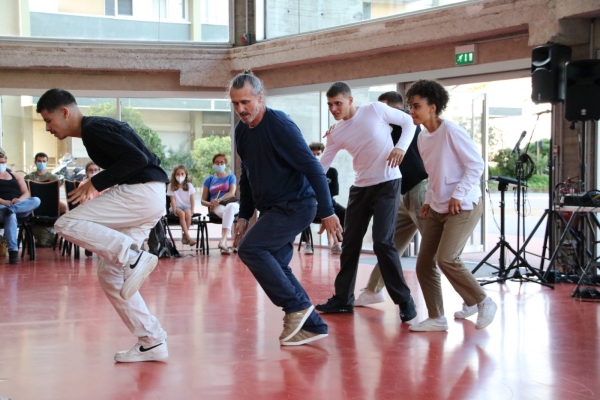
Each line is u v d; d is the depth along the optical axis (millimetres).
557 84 6727
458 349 3918
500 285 6301
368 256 8773
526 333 4332
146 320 3658
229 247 8922
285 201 3875
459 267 4301
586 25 6891
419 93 4199
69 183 9148
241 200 4211
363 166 4684
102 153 3455
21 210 8250
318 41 9203
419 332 4352
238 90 3666
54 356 3785
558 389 3182
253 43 10344
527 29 7363
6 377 3389
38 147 10648
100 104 10641
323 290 6094
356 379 3340
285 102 10234
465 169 4188
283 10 10055
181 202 9070
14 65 10117
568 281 6441
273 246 3889
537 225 6516
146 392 3143
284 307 4020
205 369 3518
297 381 3307
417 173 4992
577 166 7039
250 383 3277
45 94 3443
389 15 8703
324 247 9828
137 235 3600
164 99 10758
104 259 3570
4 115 10578
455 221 4219
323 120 9680
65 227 3357
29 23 10297
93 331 4414
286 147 3766
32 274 7102
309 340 4039
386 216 4602
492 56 7750
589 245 6945
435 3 8203
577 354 3811
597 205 6098
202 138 10867
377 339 4160
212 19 10555
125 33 10453
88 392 3148
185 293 5883
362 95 9305
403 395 3094
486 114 9023
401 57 8680
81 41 10305
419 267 4402
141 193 3496
